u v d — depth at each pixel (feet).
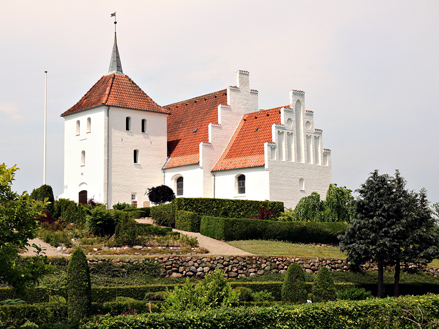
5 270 69.67
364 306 88.74
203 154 196.75
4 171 74.38
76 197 205.36
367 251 134.82
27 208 74.08
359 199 139.54
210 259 132.98
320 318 85.25
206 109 220.64
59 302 93.91
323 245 165.27
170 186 207.51
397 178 139.33
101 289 104.88
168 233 152.15
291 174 191.01
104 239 143.74
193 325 75.10
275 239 161.07
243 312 80.07
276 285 120.67
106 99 198.08
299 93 197.67
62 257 118.32
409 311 88.02
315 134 200.44
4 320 83.46
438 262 167.73
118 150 199.31
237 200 175.83
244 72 213.05
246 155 192.85
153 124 209.77
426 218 137.49
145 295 105.60
